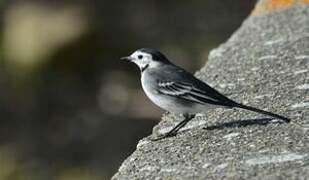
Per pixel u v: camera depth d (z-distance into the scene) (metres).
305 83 9.02
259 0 13.03
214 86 9.41
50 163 18.66
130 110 19.75
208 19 20.19
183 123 8.30
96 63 19.73
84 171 18.44
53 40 19.16
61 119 19.47
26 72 19.02
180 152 7.59
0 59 18.95
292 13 12.05
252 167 6.96
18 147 18.83
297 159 7.01
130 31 20.16
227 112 8.54
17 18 19.05
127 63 20.09
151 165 7.39
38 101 19.34
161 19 20.34
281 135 7.61
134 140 19.33
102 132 19.42
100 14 19.94
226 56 10.58
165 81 8.34
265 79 9.35
